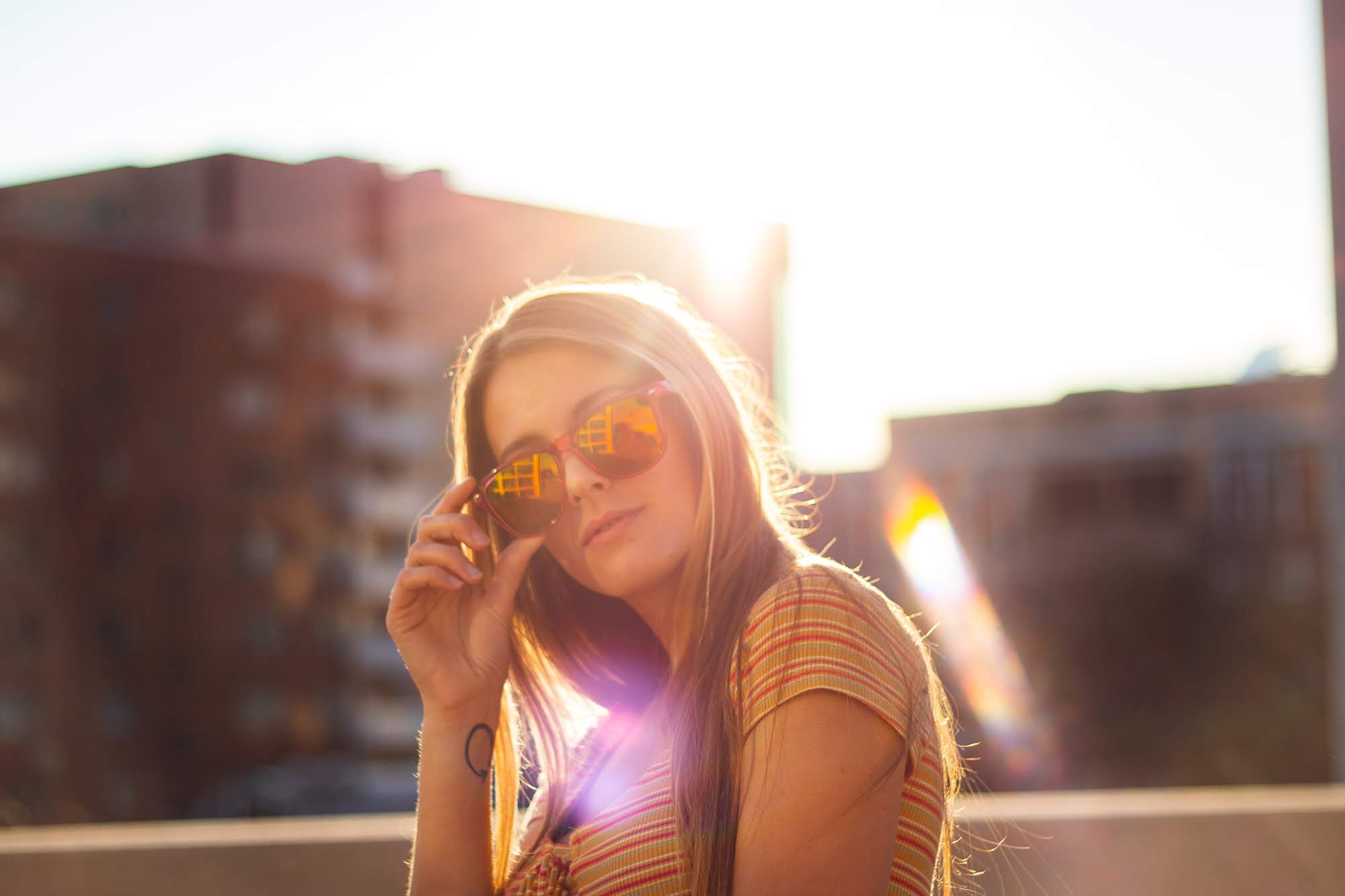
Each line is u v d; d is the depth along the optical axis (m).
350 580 68.62
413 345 69.06
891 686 1.61
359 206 68.06
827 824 1.54
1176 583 66.19
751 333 41.84
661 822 1.71
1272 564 65.50
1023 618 67.31
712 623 1.73
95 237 65.00
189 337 65.94
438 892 2.09
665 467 1.92
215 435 65.81
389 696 69.38
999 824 4.40
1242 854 4.59
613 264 46.44
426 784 2.12
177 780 64.19
